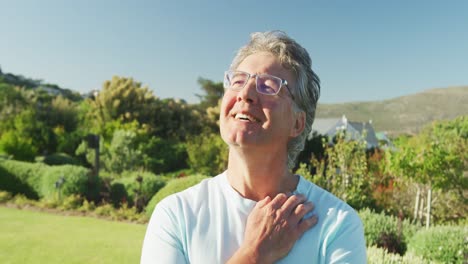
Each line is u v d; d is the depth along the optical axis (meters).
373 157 11.88
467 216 8.90
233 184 1.40
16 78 51.97
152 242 1.29
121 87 27.95
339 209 1.32
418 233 5.64
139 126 26.28
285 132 1.34
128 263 5.62
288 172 1.47
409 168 8.23
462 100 84.94
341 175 8.84
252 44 1.41
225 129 1.32
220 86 34.44
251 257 1.18
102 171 17.31
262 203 1.30
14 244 6.35
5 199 10.91
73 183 11.05
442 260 5.04
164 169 22.00
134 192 10.95
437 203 9.34
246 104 1.28
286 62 1.36
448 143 9.74
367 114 100.81
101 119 26.34
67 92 50.28
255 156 1.30
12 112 23.67
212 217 1.30
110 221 9.02
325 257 1.25
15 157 16.84
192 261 1.25
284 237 1.22
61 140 22.14
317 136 15.43
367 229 6.13
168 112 29.00
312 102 1.44
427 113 85.19
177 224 1.30
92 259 5.72
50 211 9.98
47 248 6.20
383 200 9.63
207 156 18.34
